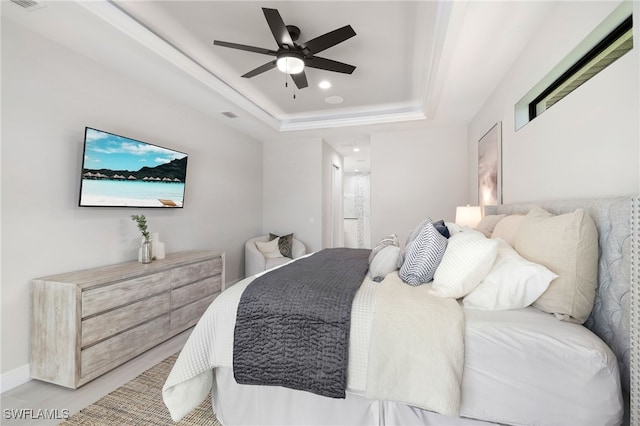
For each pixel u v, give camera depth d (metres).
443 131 4.57
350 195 9.23
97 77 2.52
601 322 1.24
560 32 1.82
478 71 2.74
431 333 1.19
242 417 1.51
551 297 1.30
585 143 1.55
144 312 2.42
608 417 1.05
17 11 1.87
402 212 4.75
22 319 2.00
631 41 1.36
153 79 2.87
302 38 2.51
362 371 1.28
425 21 2.28
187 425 1.57
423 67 2.97
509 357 1.14
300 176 5.25
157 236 2.91
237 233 4.64
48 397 1.83
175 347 2.55
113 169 2.55
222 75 3.23
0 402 1.78
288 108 4.24
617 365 1.09
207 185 3.96
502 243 1.66
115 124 2.69
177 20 2.30
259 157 5.30
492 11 1.92
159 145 3.17
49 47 2.17
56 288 1.96
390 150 4.80
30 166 2.06
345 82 3.37
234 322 1.49
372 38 2.51
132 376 2.08
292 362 1.36
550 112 1.93
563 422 1.08
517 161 2.49
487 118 3.38
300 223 5.25
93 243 2.47
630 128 1.23
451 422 1.24
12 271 1.96
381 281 1.80
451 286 1.41
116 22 2.04
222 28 2.41
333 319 1.34
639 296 1.02
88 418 1.63
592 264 1.25
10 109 1.96
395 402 1.20
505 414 1.14
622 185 1.28
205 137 3.90
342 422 1.37
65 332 1.92
